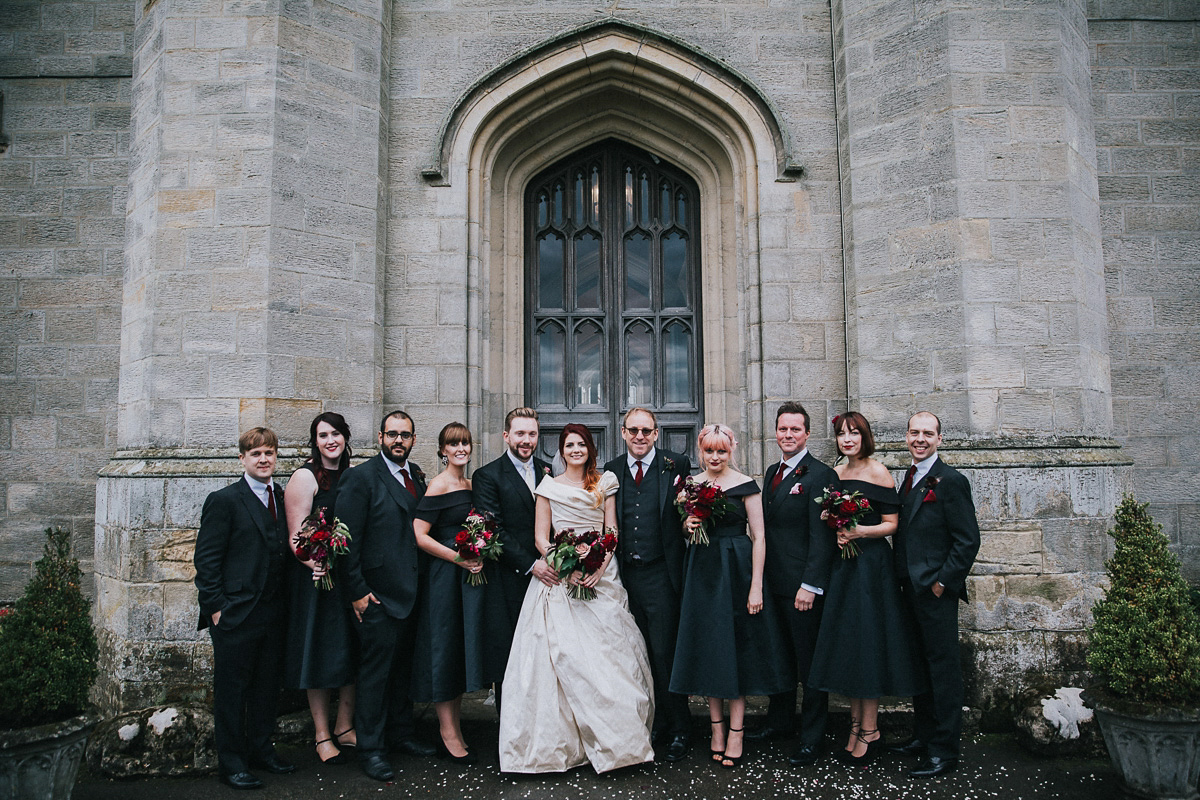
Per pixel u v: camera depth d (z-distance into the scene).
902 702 3.91
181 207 4.40
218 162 4.42
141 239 4.56
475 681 3.31
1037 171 4.35
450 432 3.55
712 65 5.14
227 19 4.53
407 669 3.66
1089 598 4.03
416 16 5.24
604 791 3.17
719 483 3.49
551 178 5.69
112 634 4.20
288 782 3.33
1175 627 3.09
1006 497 4.05
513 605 3.53
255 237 4.36
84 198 5.55
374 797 3.17
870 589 3.31
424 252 5.06
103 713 4.15
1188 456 5.30
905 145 4.57
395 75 5.19
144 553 4.09
